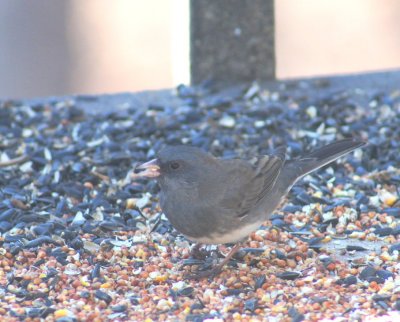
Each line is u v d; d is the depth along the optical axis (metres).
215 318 8.54
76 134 13.53
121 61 20.53
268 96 14.99
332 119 13.80
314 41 21.53
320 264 9.70
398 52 21.08
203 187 9.28
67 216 10.96
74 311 8.68
